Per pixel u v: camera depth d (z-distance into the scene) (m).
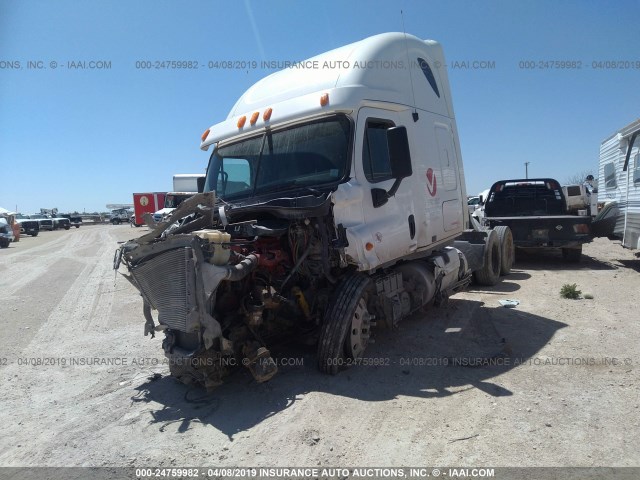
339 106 4.92
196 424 4.01
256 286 4.55
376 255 5.02
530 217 11.39
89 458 3.61
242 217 5.15
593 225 11.52
